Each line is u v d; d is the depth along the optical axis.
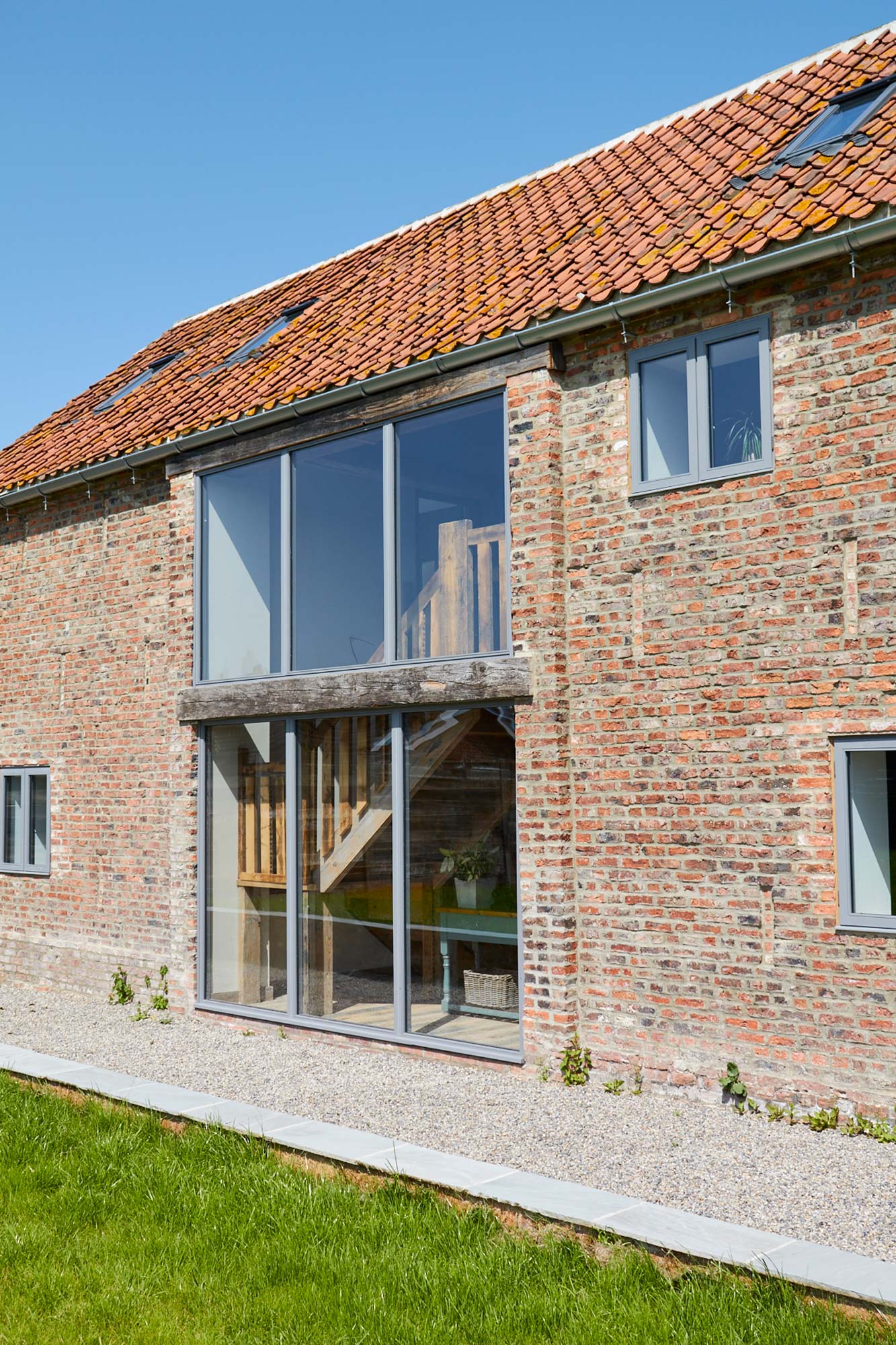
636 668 8.22
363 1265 5.20
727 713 7.75
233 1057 9.45
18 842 13.73
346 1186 6.14
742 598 7.71
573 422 8.65
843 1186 6.05
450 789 9.26
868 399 7.20
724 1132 7.06
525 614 8.65
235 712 10.76
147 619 12.14
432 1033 9.30
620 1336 4.52
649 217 9.19
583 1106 7.72
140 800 12.11
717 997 7.70
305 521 10.41
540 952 8.45
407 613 9.58
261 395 10.73
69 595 13.12
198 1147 6.75
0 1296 5.11
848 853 7.20
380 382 9.48
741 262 7.46
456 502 9.28
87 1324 4.86
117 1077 8.29
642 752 8.16
